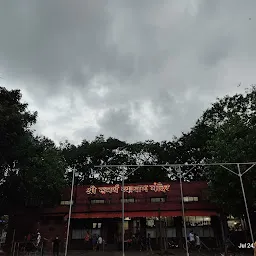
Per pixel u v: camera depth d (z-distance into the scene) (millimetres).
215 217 29406
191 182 31906
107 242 29484
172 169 43250
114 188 30797
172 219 29828
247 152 22578
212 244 27953
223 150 24281
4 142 23656
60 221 30531
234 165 22734
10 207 28078
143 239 27922
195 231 28969
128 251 26000
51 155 31312
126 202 31266
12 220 30766
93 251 26500
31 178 26781
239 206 24062
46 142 33750
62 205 31641
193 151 41875
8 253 24672
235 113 29000
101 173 43469
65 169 33781
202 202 30203
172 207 30219
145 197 31359
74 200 31828
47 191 29406
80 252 25812
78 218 30297
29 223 30516
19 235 29844
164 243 24906
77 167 43750
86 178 43688
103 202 31672
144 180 42562
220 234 28453
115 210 30469
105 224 30438
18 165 26188
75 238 29656
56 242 22875
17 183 26062
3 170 26000
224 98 37625
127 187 30734
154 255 22688
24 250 25297
